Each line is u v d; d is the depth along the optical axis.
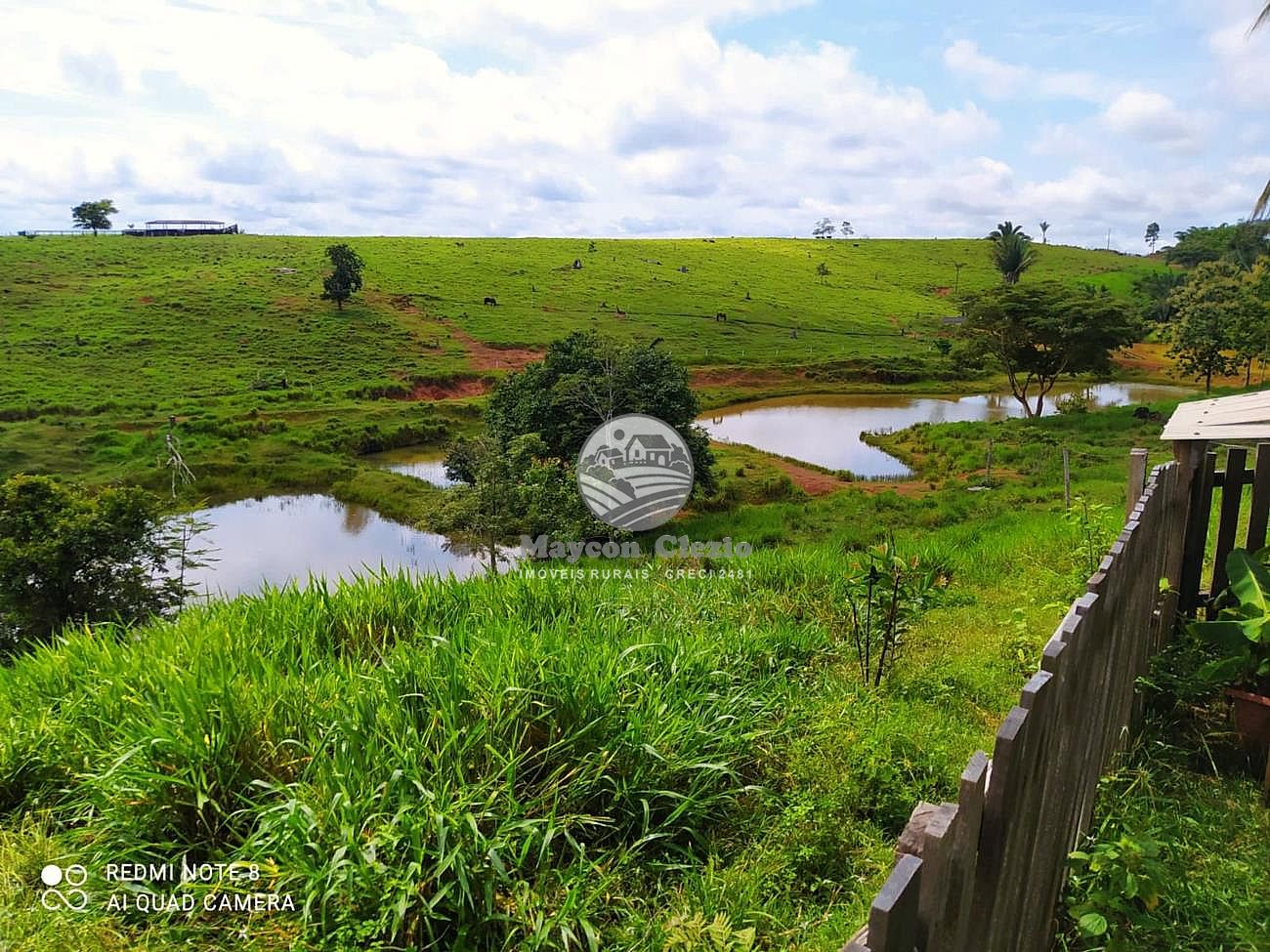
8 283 63.56
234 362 49.72
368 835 2.60
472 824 2.54
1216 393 40.38
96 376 44.81
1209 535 6.86
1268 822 3.06
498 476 14.80
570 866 2.70
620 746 3.21
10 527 11.14
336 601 5.11
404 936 2.44
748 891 2.75
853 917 2.65
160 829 2.91
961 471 25.14
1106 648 2.63
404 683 3.36
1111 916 2.40
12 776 3.35
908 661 5.13
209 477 28.52
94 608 11.23
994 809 1.49
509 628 4.19
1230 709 3.80
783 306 80.75
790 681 4.58
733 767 3.48
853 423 40.78
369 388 45.50
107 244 83.81
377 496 25.84
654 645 4.25
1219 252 84.75
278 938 2.43
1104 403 41.94
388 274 76.88
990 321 35.47
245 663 3.76
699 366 55.91
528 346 58.59
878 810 3.30
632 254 103.81
